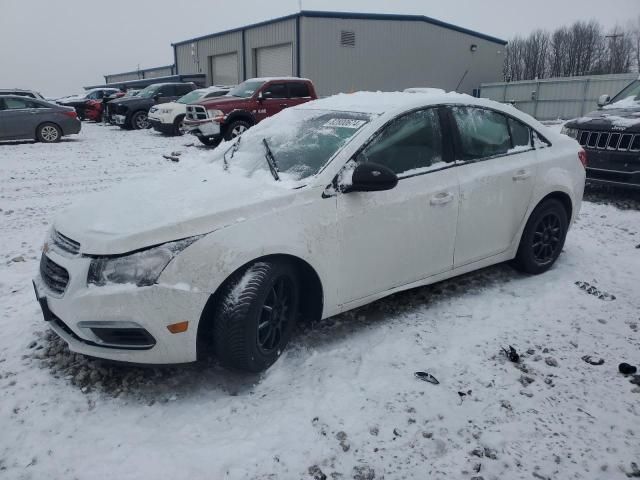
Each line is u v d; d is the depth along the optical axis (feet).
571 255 16.87
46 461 8.09
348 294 11.17
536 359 10.85
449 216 12.41
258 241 9.55
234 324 9.39
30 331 11.96
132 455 8.20
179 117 57.47
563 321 12.41
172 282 8.89
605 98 29.09
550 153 14.85
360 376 10.24
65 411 9.21
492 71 113.19
